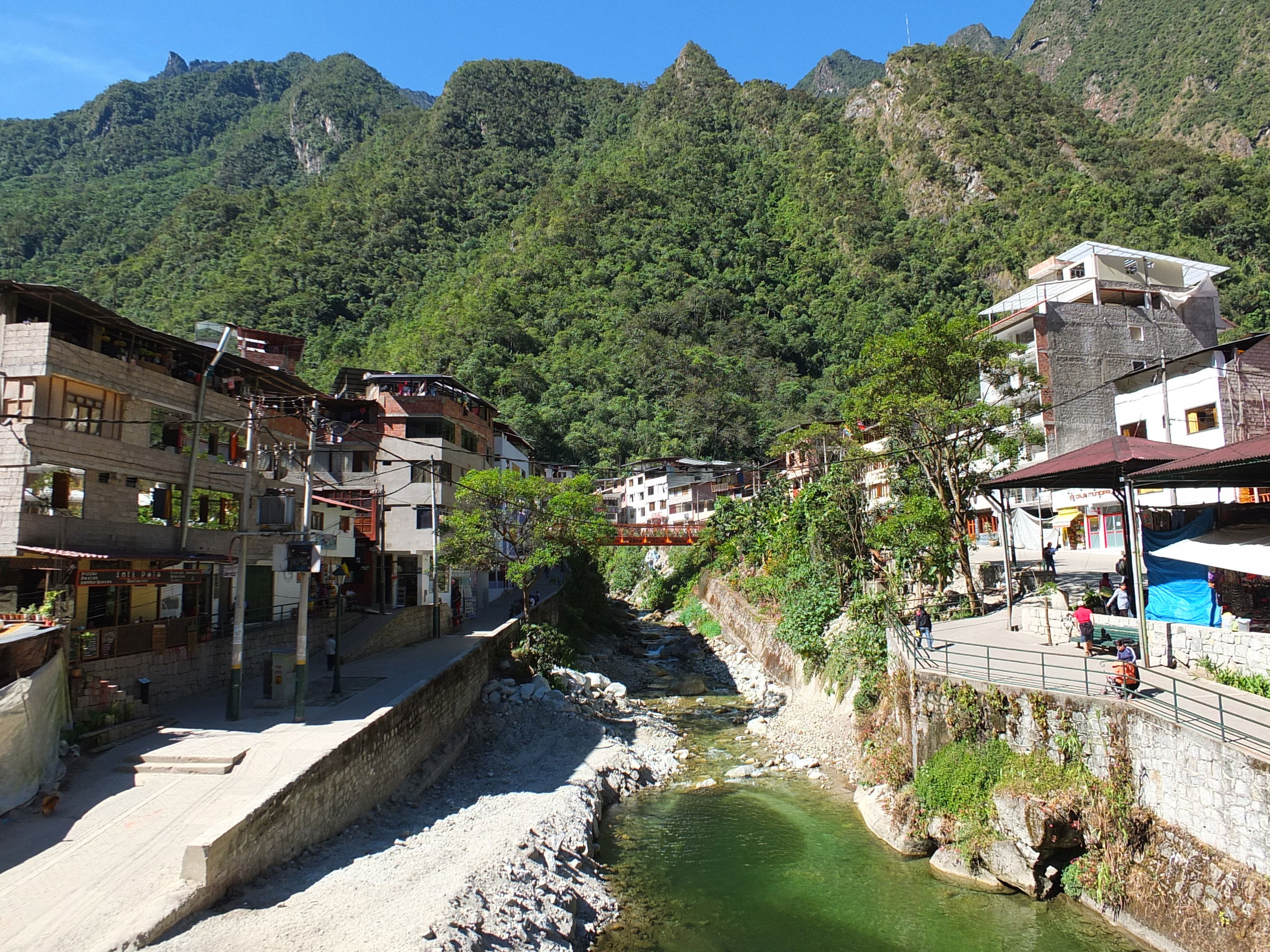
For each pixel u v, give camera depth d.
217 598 26.77
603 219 164.25
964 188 154.50
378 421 40.38
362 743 18.83
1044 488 24.55
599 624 54.25
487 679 31.98
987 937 14.02
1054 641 21.45
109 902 11.84
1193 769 13.10
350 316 126.69
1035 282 56.84
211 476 26.19
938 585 32.38
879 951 13.91
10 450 19.48
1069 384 45.66
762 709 32.94
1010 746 16.83
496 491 35.44
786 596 37.97
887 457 32.03
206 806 14.74
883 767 20.59
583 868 17.41
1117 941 13.55
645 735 28.84
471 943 12.38
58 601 18.72
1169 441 35.03
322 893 13.64
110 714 18.77
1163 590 19.83
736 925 15.13
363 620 33.66
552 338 124.75
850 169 179.38
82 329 22.38
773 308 143.88
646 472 91.56
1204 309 50.00
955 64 184.25
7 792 14.58
